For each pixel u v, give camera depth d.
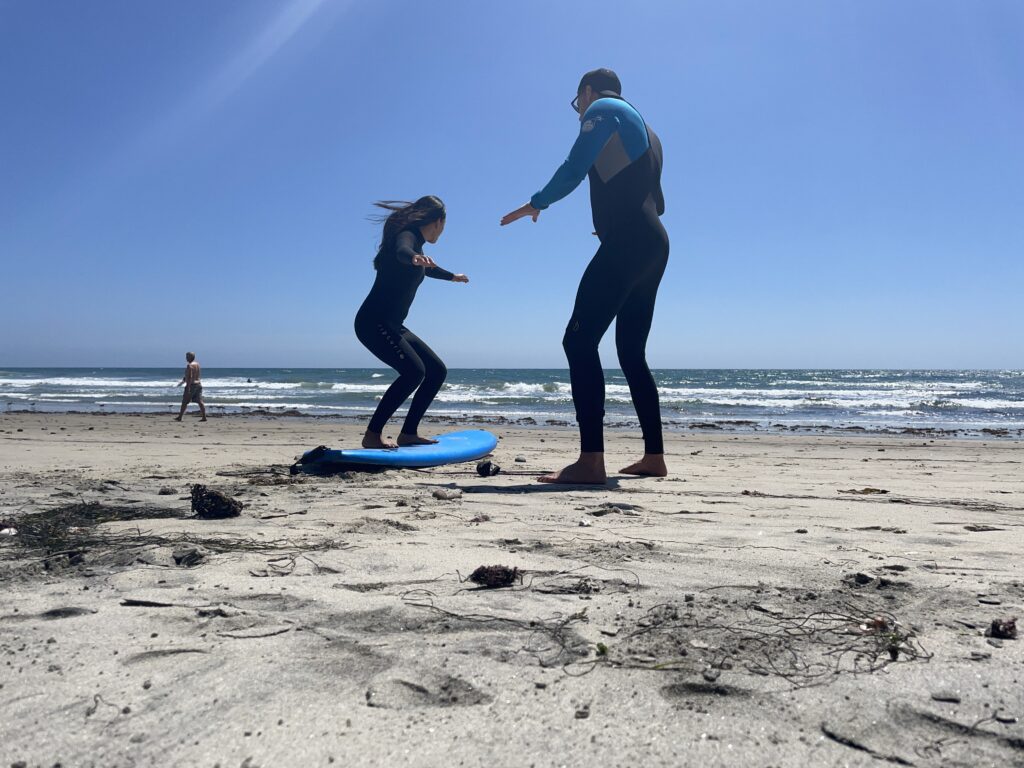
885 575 2.52
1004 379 62.88
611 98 5.05
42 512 3.75
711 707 1.52
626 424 16.84
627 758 1.32
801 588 2.37
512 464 6.66
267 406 24.23
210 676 1.65
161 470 5.71
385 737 1.38
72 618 2.05
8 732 1.40
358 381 46.00
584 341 5.02
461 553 2.81
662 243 5.06
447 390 34.06
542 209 4.99
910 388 41.28
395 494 4.39
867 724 1.45
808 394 33.16
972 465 7.88
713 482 5.46
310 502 4.09
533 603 2.18
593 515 3.77
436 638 1.90
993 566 2.69
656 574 2.53
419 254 5.93
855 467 7.41
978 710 1.50
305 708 1.50
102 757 1.31
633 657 1.77
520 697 1.56
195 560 2.66
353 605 2.15
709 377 66.38
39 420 15.23
